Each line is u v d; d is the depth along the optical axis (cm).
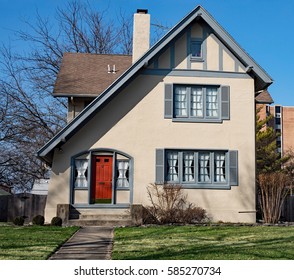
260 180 1758
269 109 7256
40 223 1622
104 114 1756
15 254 947
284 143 7250
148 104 1775
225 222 1731
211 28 1812
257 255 933
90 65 2136
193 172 1773
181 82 1788
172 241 1158
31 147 2962
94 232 1395
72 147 1731
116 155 1748
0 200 2048
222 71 1812
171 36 1758
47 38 3212
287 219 2044
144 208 1672
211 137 1783
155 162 1750
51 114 2962
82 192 1722
